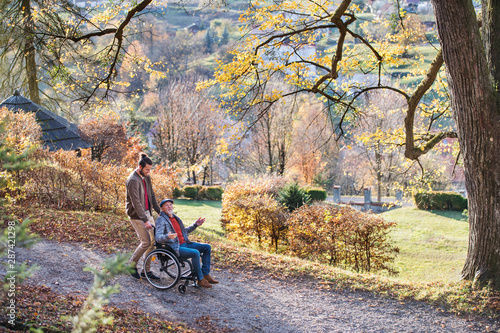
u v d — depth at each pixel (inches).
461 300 261.7
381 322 237.0
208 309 228.7
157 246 245.0
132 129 1152.2
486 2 284.4
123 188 499.2
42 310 170.6
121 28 360.5
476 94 256.4
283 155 1363.2
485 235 279.0
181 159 1600.6
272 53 376.5
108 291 82.4
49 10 500.4
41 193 442.6
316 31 389.7
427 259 612.4
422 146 389.4
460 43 246.4
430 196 931.3
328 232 440.1
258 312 235.0
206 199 1154.0
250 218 561.0
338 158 1786.4
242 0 3021.7
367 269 431.5
